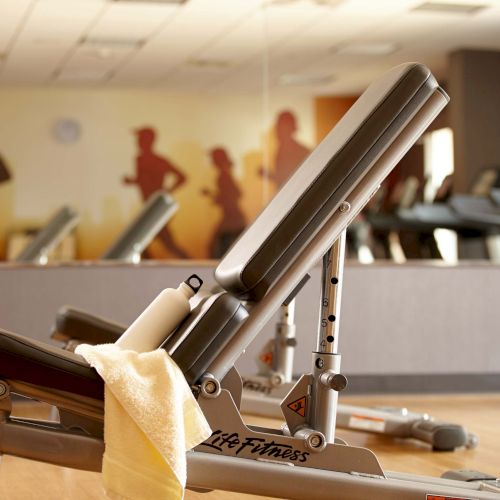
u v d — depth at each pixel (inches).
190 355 69.2
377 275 184.4
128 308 174.4
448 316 186.7
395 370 184.1
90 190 215.5
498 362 188.2
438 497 74.2
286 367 124.3
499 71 210.7
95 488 94.2
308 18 219.3
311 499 73.0
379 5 215.3
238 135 223.5
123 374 65.4
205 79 225.1
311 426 76.4
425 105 75.1
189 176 221.3
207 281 177.6
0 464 105.8
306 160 83.0
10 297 169.8
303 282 84.7
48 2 214.2
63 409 67.9
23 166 213.2
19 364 65.6
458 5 213.3
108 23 221.3
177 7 219.0
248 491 72.7
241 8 218.8
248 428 73.2
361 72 220.1
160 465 65.0
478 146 204.2
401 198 198.4
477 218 199.5
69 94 219.0
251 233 79.3
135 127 221.1
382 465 111.6
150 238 215.2
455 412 159.9
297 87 222.4
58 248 210.5
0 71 215.3
